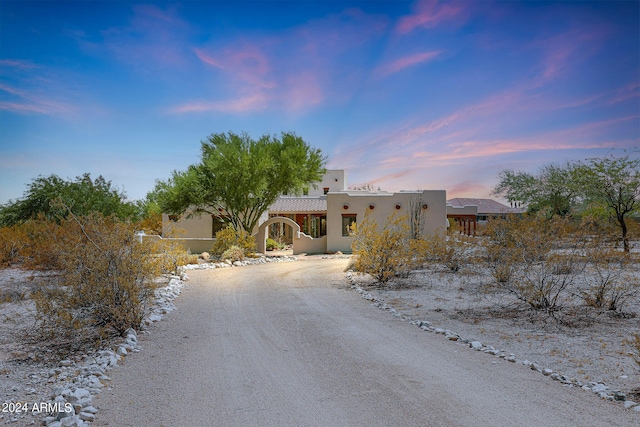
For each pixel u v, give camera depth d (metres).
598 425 4.92
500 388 6.04
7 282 16.33
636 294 12.05
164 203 29.25
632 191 21.95
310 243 30.11
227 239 26.88
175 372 6.82
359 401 5.61
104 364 7.11
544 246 12.24
